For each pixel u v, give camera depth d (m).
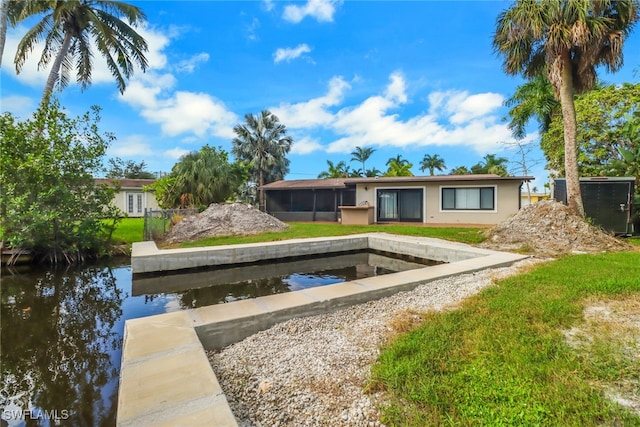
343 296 4.65
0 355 4.00
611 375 2.32
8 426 2.69
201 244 10.49
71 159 9.33
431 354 2.73
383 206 16.78
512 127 18.84
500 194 14.38
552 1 8.50
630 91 13.37
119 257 10.12
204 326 3.62
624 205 9.99
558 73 9.23
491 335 3.02
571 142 9.39
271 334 3.79
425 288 5.23
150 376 2.51
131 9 14.01
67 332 4.71
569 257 6.96
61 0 12.73
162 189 18.59
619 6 8.56
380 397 2.30
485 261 6.91
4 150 8.30
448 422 1.94
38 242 8.78
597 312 3.50
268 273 8.61
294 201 19.58
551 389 2.15
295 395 2.45
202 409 2.09
